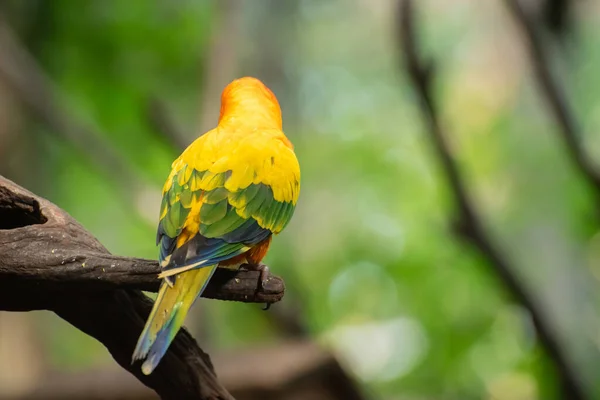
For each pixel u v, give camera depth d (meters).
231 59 13.59
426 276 18.36
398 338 18.78
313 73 22.34
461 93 22.42
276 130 5.80
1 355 13.95
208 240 4.86
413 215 20.75
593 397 11.68
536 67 10.43
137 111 16.12
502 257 10.86
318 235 21.30
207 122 13.16
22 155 14.91
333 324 19.16
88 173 18.09
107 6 15.80
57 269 4.70
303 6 21.77
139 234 19.48
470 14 22.59
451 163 10.61
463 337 17.36
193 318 12.47
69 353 19.36
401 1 9.91
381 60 23.06
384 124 22.83
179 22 15.99
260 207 5.19
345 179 22.06
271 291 4.89
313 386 11.60
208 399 5.38
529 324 13.12
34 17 15.55
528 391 16.81
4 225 5.24
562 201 18.97
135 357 4.30
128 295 5.11
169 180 5.31
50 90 13.84
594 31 18.50
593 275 18.56
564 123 10.38
